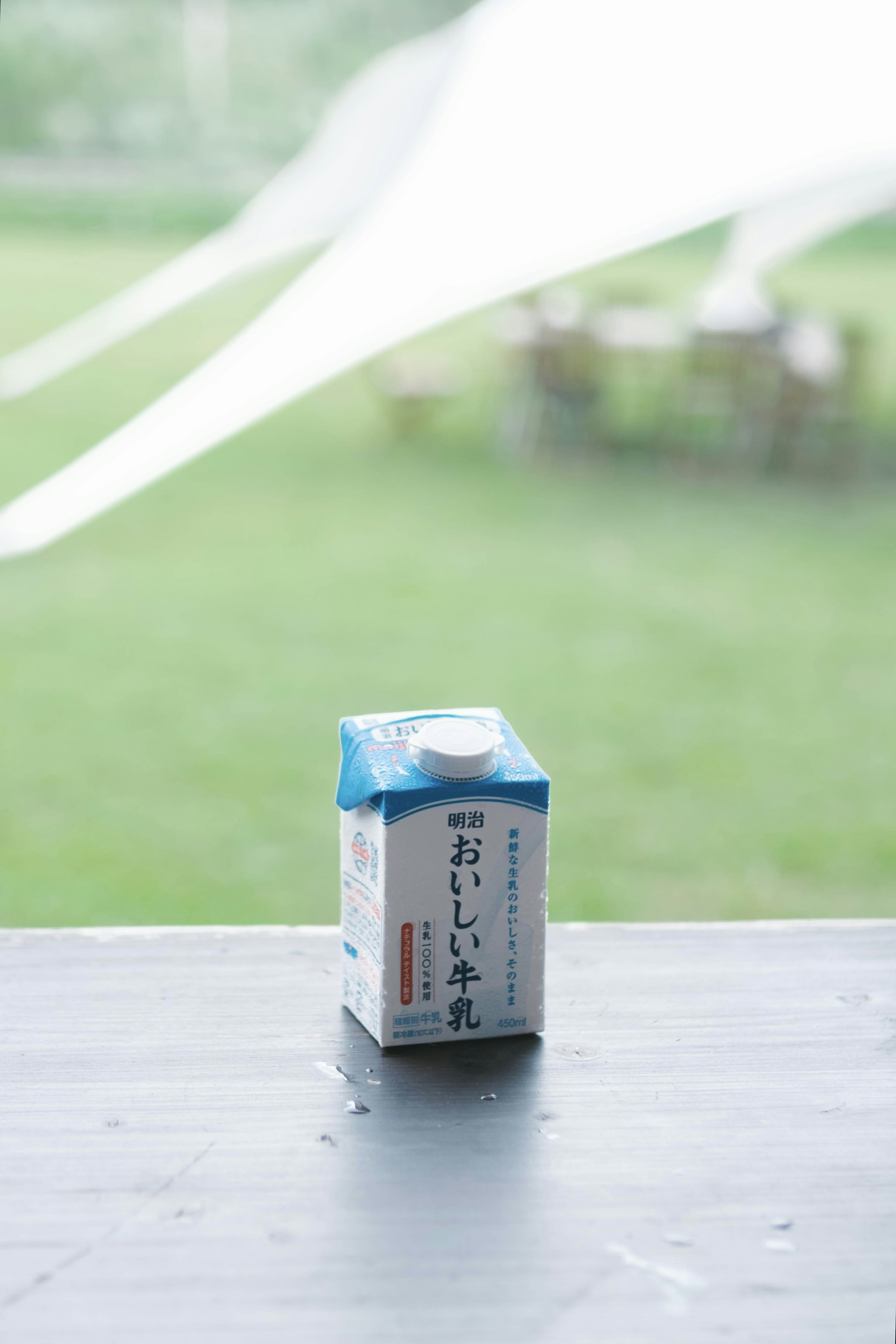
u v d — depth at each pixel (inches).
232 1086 28.9
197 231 663.1
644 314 264.5
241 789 112.7
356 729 30.5
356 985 31.4
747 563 185.6
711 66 167.0
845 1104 28.9
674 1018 32.0
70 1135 27.0
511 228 158.6
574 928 36.4
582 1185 26.0
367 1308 22.7
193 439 155.5
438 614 162.4
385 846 28.8
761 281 305.9
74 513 153.7
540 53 173.9
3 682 136.5
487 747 29.0
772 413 237.8
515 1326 22.5
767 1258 24.2
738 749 123.5
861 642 154.6
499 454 253.8
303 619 159.6
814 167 152.0
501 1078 29.5
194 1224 24.6
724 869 99.3
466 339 400.5
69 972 33.4
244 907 91.3
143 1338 22.0
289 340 158.4
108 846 101.0
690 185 155.3
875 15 166.9
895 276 541.6
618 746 123.6
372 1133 27.4
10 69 770.8
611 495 224.1
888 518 211.0
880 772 119.1
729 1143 27.4
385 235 163.6
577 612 164.1
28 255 549.6
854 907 93.6
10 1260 23.5
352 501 218.1
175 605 164.2
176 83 796.0
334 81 810.2
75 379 321.4
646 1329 22.5
